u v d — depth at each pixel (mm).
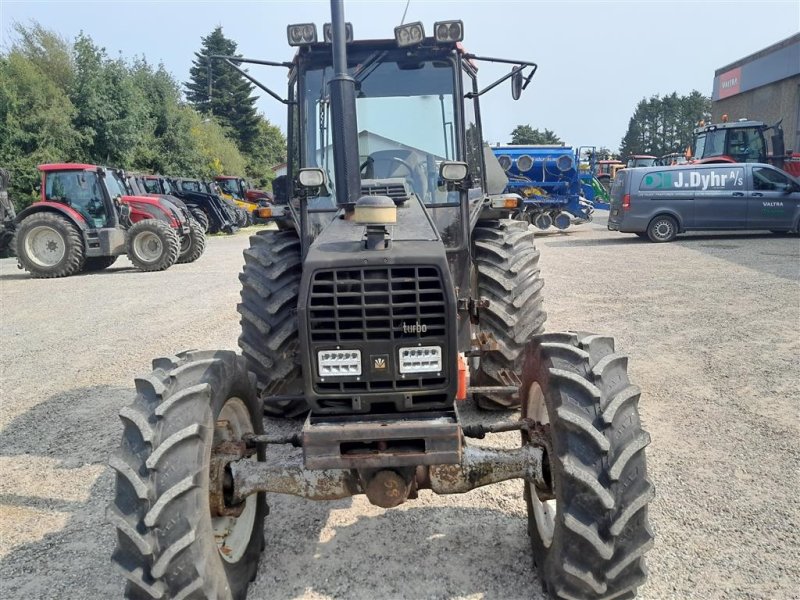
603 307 8219
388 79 4352
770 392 5086
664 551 3117
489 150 5617
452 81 4352
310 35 4176
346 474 2658
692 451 4145
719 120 30703
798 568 2967
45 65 31844
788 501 3518
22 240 13398
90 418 5188
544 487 2688
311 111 4371
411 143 4324
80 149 28547
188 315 8914
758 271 10492
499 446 4340
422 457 2520
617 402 2467
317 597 2926
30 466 4355
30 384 6121
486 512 3586
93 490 4000
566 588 2508
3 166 25562
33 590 3031
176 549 2270
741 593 2814
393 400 2619
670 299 8562
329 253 2629
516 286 4461
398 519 3547
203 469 2447
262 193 32688
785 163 18031
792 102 24656
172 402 2461
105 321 8773
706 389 5211
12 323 8953
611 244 15531
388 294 2553
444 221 4188
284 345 4086
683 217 15203
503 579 2998
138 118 30891
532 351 2906
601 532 2369
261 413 3232
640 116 112312
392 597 2906
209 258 16594
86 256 13773
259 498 3158
